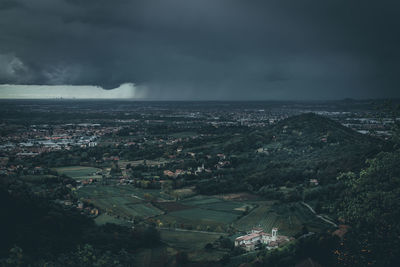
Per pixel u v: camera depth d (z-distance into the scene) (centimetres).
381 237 5022
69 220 15788
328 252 9606
